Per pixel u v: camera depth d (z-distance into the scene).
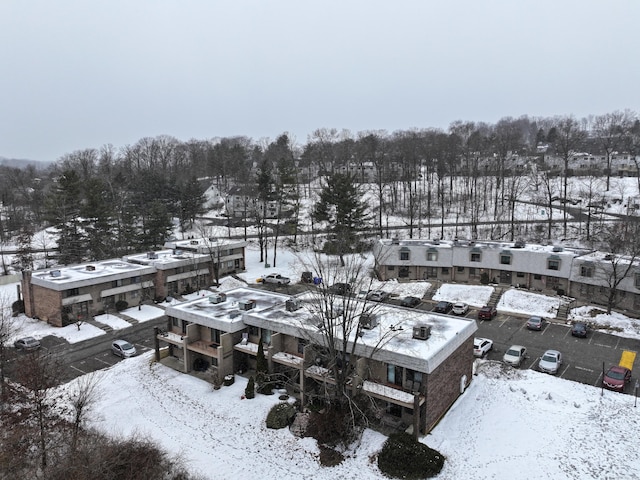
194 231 99.31
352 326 36.03
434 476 27.30
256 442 31.33
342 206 73.69
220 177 145.62
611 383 36.16
